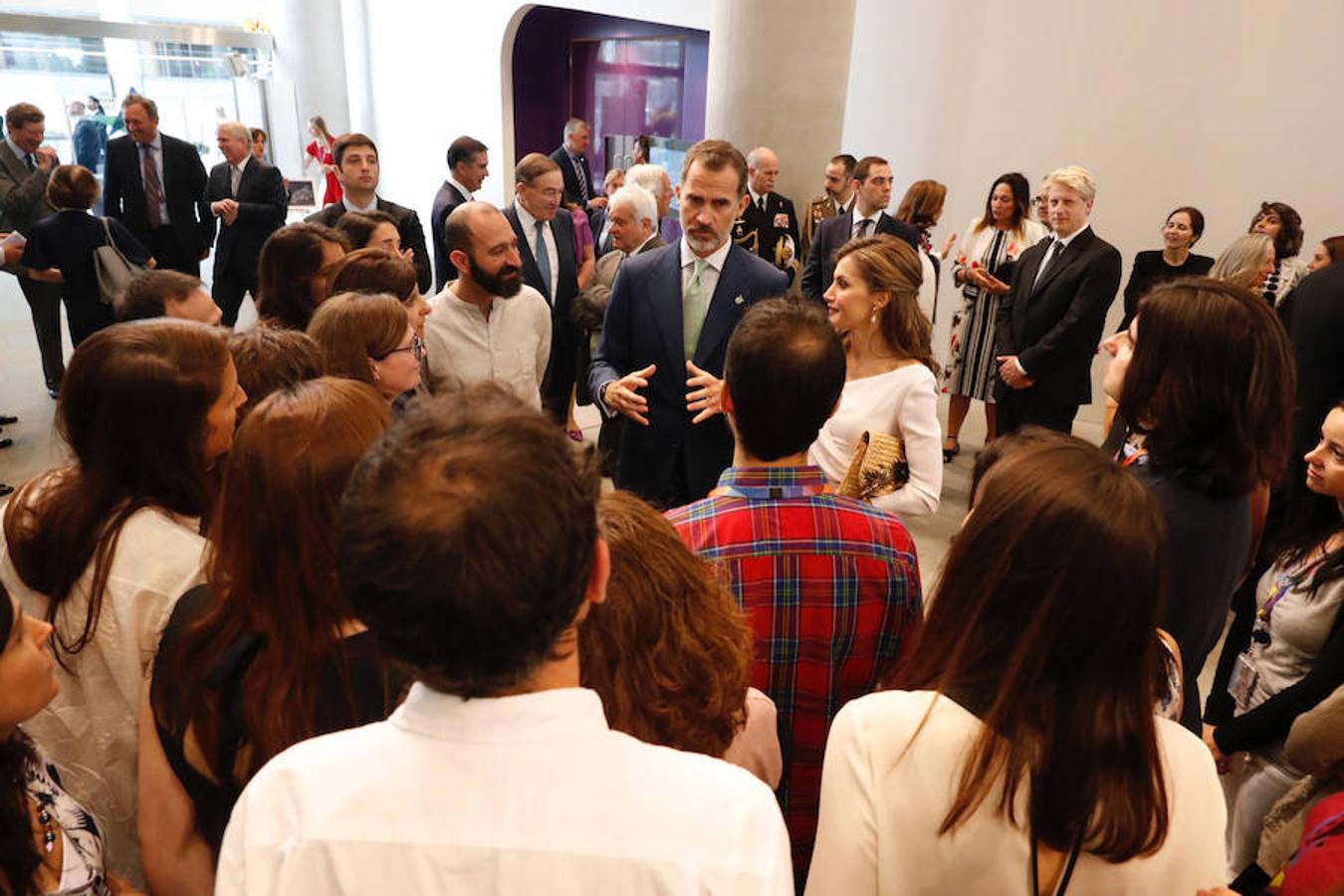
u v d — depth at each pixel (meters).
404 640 0.54
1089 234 3.80
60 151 9.08
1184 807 0.77
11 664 0.79
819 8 4.45
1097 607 0.73
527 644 0.54
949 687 0.80
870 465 1.75
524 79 8.38
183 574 1.09
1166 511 1.23
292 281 2.34
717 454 2.37
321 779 0.58
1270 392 1.19
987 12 5.12
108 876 0.97
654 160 7.02
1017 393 4.02
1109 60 4.79
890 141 5.67
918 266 1.89
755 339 1.19
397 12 8.71
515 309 2.75
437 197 4.81
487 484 0.52
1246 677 1.61
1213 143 4.59
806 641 1.19
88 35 8.67
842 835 0.80
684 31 7.43
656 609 0.90
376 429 0.92
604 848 0.55
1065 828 0.73
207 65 9.44
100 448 1.10
